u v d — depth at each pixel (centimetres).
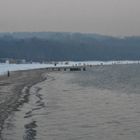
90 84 9294
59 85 8681
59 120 3472
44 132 2889
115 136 2775
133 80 11562
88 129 3033
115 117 3678
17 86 7888
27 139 2650
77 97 5744
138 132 2909
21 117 3600
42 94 6147
